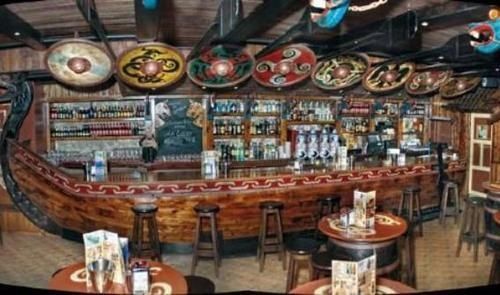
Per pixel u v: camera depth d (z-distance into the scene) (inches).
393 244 136.7
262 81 213.3
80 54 171.0
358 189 230.8
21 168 226.8
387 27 184.2
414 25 171.6
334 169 228.7
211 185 200.1
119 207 199.8
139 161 253.3
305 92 274.8
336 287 95.2
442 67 246.2
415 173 252.5
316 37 213.5
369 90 249.0
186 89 258.4
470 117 313.1
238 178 203.3
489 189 200.1
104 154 215.2
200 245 186.7
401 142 307.1
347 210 153.7
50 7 166.6
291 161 261.7
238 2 155.6
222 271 185.0
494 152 296.0
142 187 197.3
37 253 205.6
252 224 207.2
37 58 229.6
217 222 202.1
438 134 318.7
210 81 200.5
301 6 166.9
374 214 148.3
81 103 260.2
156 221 195.9
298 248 142.6
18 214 232.1
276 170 226.2
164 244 200.8
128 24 193.9
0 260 196.9
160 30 201.6
